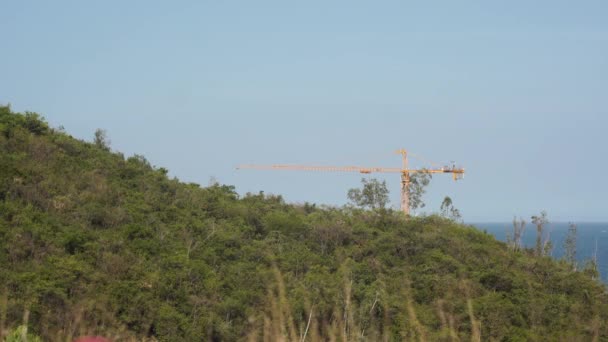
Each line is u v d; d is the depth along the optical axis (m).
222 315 31.17
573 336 27.42
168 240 38.00
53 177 39.69
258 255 39.59
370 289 31.00
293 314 17.31
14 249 31.20
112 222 37.84
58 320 24.38
